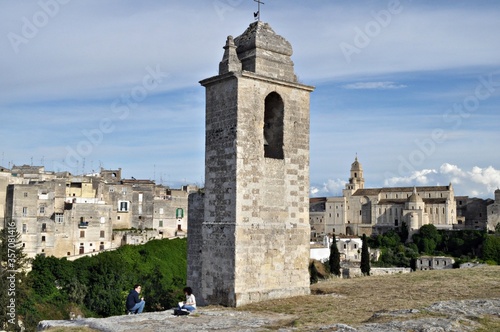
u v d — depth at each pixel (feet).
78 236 412.98
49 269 326.85
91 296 324.19
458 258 551.18
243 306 110.63
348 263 502.38
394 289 127.13
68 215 406.82
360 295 120.67
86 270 342.03
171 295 212.43
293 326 84.48
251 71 119.24
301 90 125.70
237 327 84.94
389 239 631.97
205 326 86.28
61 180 428.15
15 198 382.22
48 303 305.94
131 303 102.94
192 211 129.18
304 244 123.54
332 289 130.00
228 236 113.60
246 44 121.08
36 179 442.91
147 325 87.51
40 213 402.31
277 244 118.62
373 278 153.99
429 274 154.30
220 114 118.83
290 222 121.49
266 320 92.22
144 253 411.75
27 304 275.80
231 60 117.70
